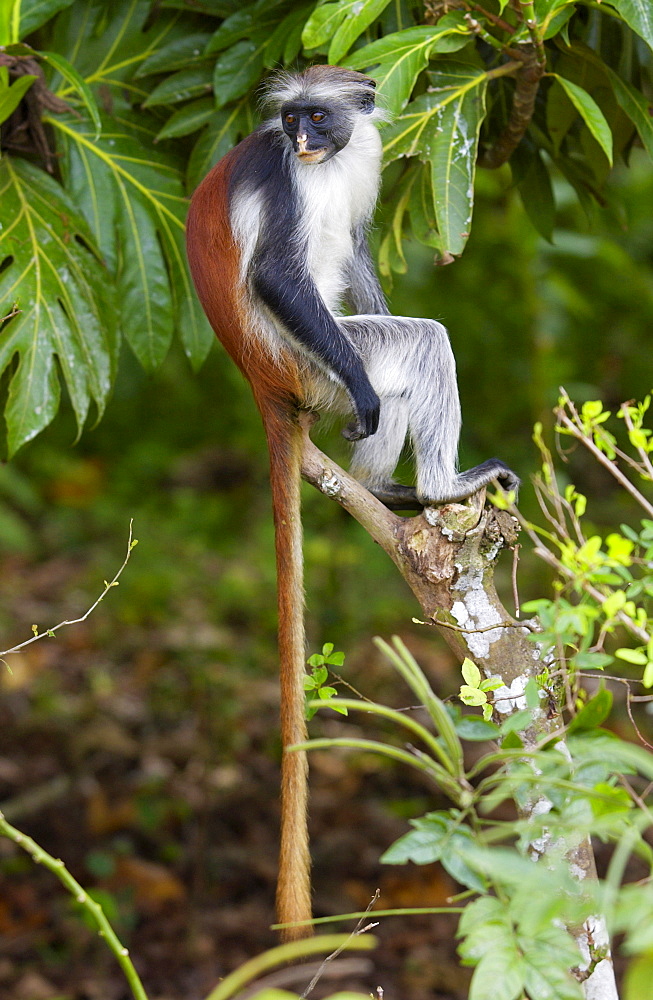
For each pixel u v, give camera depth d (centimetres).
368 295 843
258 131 769
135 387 2256
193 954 1097
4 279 798
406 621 1838
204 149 845
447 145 746
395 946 1144
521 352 1895
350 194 778
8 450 784
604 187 952
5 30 785
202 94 852
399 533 657
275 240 736
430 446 756
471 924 407
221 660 1680
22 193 833
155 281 861
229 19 809
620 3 673
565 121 864
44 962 1072
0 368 783
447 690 1600
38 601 1888
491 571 646
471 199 741
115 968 1075
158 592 1897
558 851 445
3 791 1335
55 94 863
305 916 593
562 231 1603
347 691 1580
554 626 466
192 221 770
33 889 1176
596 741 436
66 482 2306
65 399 2183
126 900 1167
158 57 853
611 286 1889
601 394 1914
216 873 1225
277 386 736
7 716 1510
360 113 754
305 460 703
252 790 1377
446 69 760
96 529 2159
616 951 1077
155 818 1294
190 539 2119
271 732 1508
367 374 761
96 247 845
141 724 1507
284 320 729
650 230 1909
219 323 755
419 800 1390
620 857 367
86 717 1512
